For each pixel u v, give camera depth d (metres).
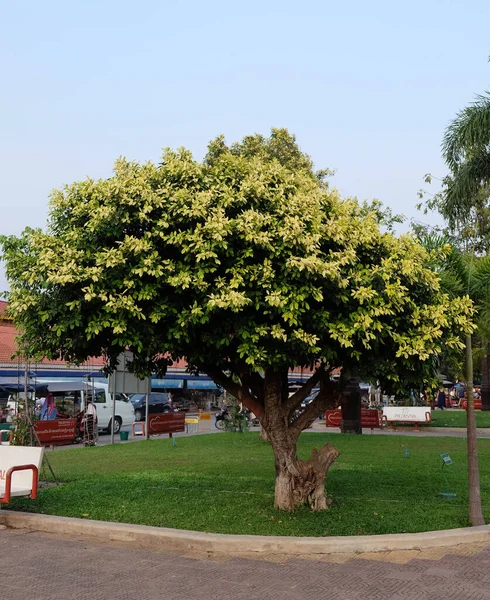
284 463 9.11
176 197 7.93
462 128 15.20
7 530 8.66
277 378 9.20
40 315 8.23
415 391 10.54
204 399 47.19
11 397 25.62
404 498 9.88
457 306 8.48
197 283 7.48
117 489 10.79
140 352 8.78
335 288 7.84
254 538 7.53
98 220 8.03
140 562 7.05
